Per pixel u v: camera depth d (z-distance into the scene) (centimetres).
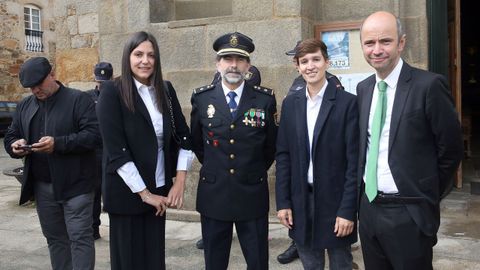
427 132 224
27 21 1841
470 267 366
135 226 273
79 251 313
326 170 259
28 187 320
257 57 500
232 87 281
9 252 439
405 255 226
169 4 570
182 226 501
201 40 525
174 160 288
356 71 496
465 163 779
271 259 398
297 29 482
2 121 1599
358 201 247
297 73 485
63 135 308
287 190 271
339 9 511
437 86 219
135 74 267
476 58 1448
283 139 274
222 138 278
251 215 278
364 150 239
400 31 224
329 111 257
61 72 652
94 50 632
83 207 314
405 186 223
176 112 288
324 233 261
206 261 289
